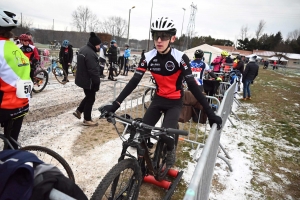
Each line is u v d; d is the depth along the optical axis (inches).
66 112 204.2
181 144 162.1
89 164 124.0
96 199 60.0
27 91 85.8
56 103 228.8
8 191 33.9
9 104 79.7
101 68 419.8
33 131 157.9
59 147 138.9
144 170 93.7
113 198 71.1
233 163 142.2
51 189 37.0
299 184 126.9
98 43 159.3
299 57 2215.8
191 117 148.7
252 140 183.8
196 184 41.3
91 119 180.9
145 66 91.4
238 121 232.8
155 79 93.9
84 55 154.9
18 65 81.0
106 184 63.6
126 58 498.6
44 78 270.4
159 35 82.2
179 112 92.2
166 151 101.8
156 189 109.3
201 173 45.8
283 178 131.5
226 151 158.1
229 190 115.1
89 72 157.2
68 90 291.1
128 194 78.5
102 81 392.8
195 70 205.2
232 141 177.8
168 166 96.6
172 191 97.2
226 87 299.6
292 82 762.2
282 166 145.2
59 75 344.5
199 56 204.7
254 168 139.1
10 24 78.7
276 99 385.1
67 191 40.2
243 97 350.0
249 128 213.8
